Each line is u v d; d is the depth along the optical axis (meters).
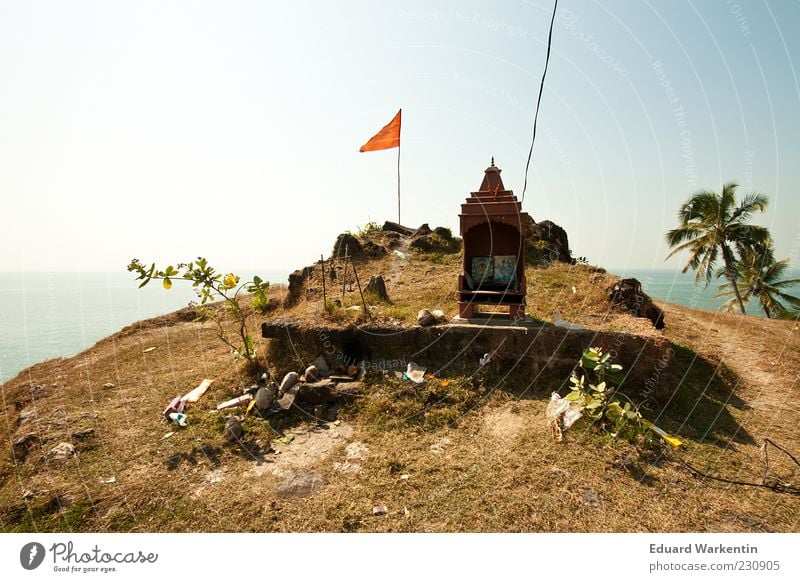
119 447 4.06
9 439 4.23
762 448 3.98
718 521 2.99
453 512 3.07
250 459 3.85
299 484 3.44
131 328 8.99
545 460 3.64
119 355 7.16
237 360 5.85
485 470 3.54
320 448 4.01
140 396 5.24
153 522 3.07
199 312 5.70
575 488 3.29
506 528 2.91
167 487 3.45
